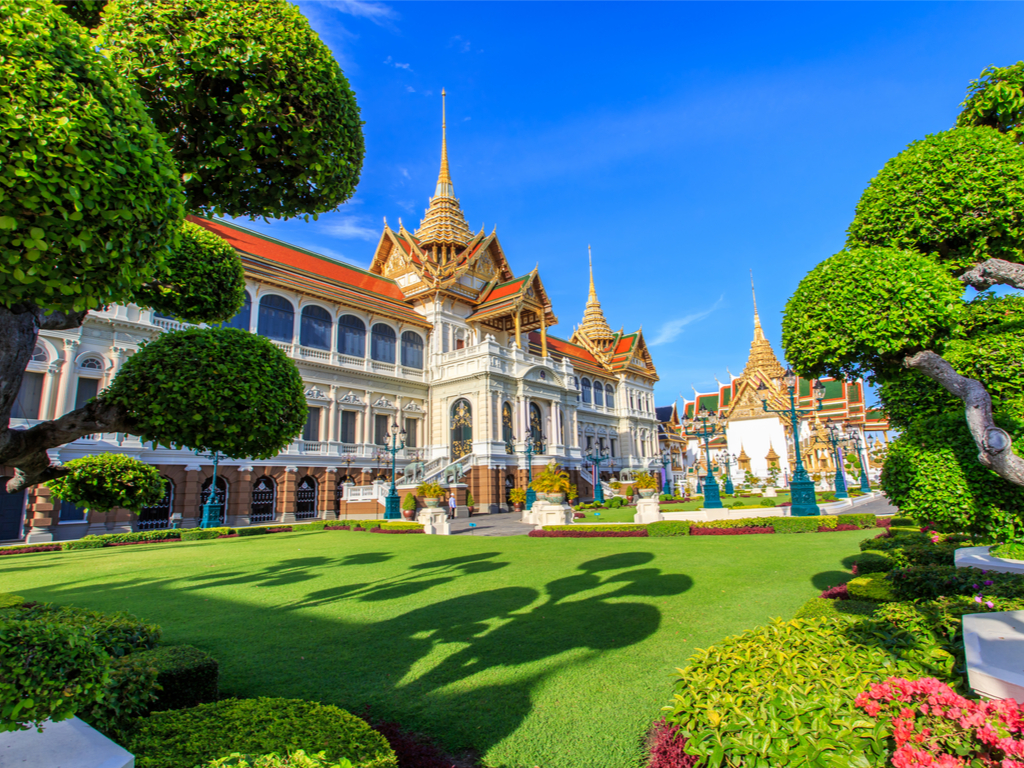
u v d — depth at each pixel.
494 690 5.72
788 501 35.97
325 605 9.60
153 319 28.31
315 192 6.61
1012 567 7.73
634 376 72.00
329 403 37.28
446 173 54.25
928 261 6.47
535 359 47.41
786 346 7.13
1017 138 8.27
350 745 3.54
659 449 74.38
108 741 3.38
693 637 7.26
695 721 3.86
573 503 42.81
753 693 4.04
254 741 3.57
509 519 32.22
